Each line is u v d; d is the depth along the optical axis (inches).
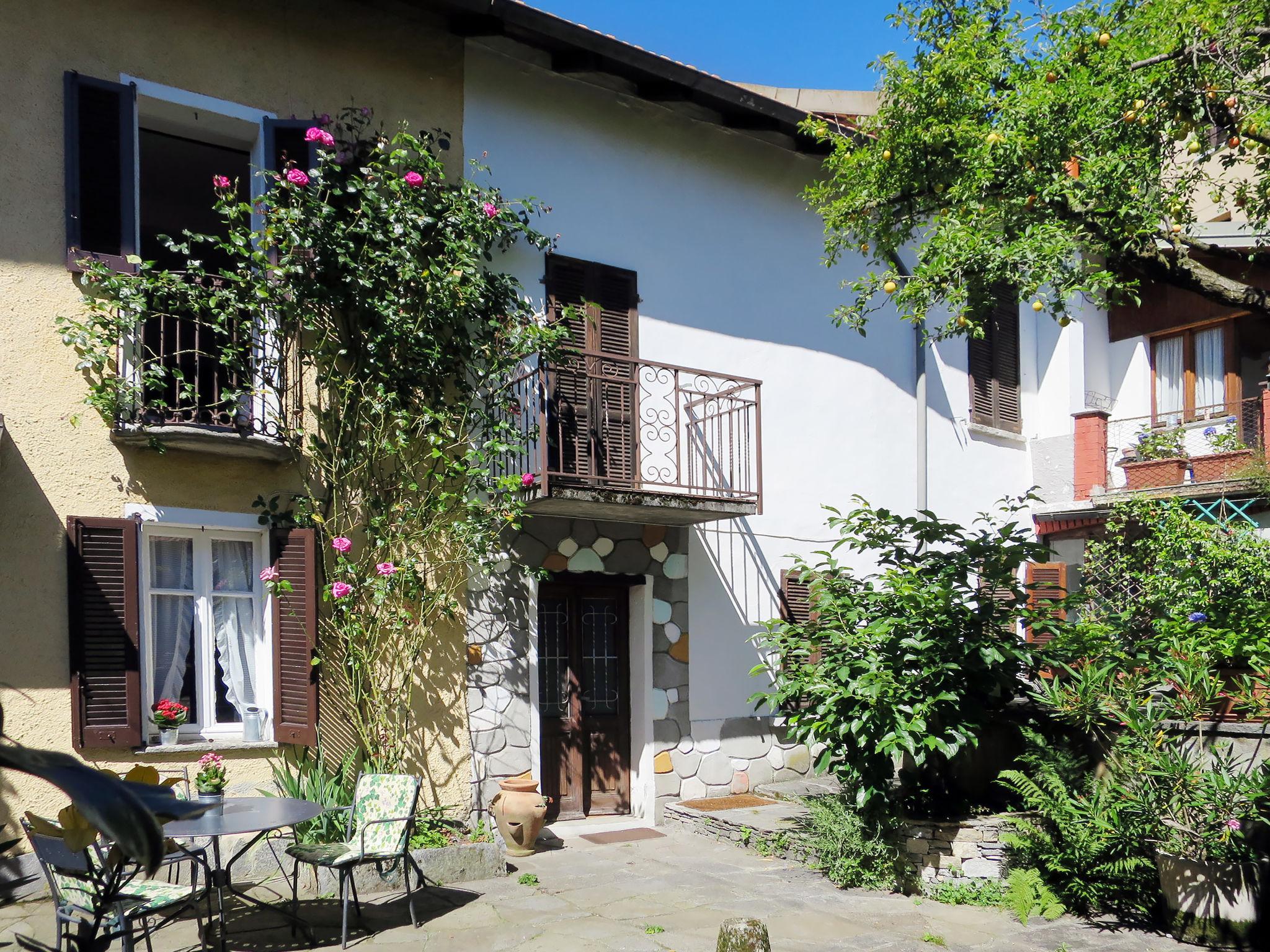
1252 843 237.9
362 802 243.0
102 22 270.4
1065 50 270.5
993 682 274.1
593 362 341.1
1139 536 424.8
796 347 401.4
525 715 317.1
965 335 464.4
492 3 302.4
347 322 291.9
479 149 329.1
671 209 372.2
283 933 225.8
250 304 270.2
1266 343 490.6
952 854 261.0
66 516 252.8
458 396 306.0
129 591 257.0
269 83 295.6
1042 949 221.6
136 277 257.9
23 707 243.6
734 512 334.0
